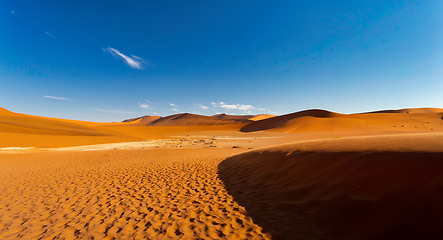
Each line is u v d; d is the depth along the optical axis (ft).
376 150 13.65
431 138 14.17
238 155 35.96
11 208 14.73
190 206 14.25
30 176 26.32
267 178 18.76
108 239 9.97
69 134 120.78
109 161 39.91
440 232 6.56
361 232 8.18
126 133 177.88
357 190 10.68
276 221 10.85
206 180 21.95
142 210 13.78
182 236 9.99
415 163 10.11
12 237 10.52
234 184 19.53
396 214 8.07
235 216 12.07
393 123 188.75
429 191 8.17
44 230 11.20
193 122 534.78
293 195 13.56
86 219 12.52
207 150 61.21
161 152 55.83
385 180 10.15
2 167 34.42
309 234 9.14
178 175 24.90
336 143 19.92
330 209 10.37
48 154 54.08
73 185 21.16
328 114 262.47
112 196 17.15
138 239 9.87
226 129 304.91
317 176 14.37
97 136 121.39
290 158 19.99
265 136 155.74
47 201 16.15
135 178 23.89
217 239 9.53
